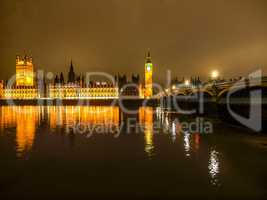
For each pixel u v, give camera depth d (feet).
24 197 38.68
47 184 43.80
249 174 48.37
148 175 48.16
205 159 59.36
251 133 99.71
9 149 71.51
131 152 66.95
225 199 37.68
